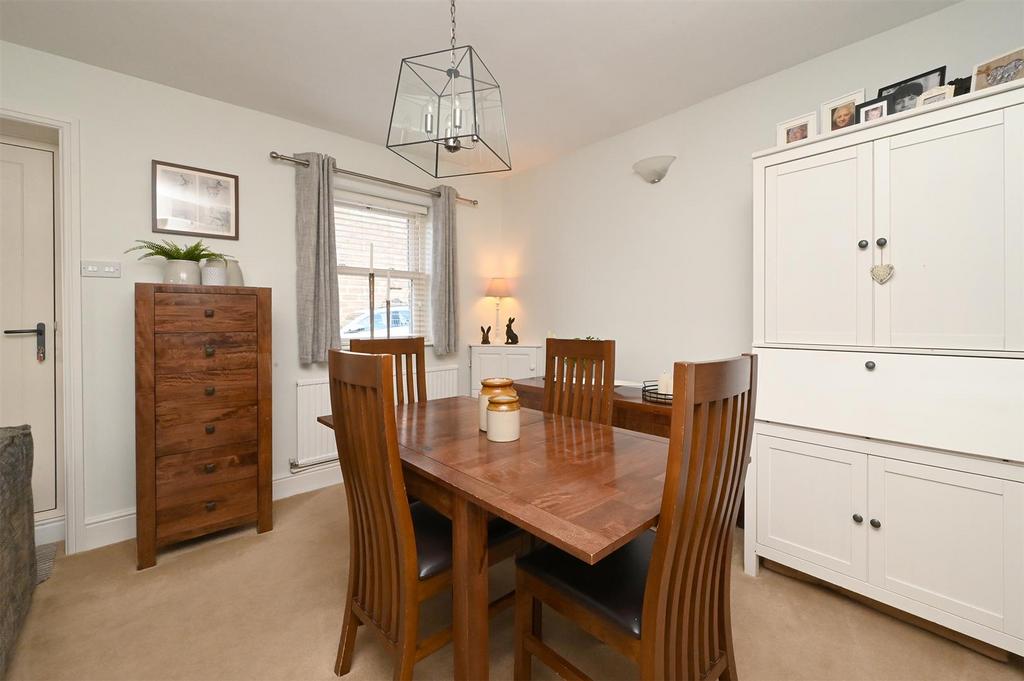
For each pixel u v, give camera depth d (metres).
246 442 2.34
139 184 2.37
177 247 2.31
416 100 1.57
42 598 1.80
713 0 1.83
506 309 4.05
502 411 1.49
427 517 1.53
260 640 1.57
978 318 1.42
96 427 2.27
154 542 2.06
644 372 3.03
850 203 1.68
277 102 2.65
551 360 2.16
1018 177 1.35
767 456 1.91
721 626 1.21
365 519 1.35
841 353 1.70
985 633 1.42
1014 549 1.38
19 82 2.07
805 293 1.80
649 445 1.46
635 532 0.87
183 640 1.56
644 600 0.96
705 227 2.68
